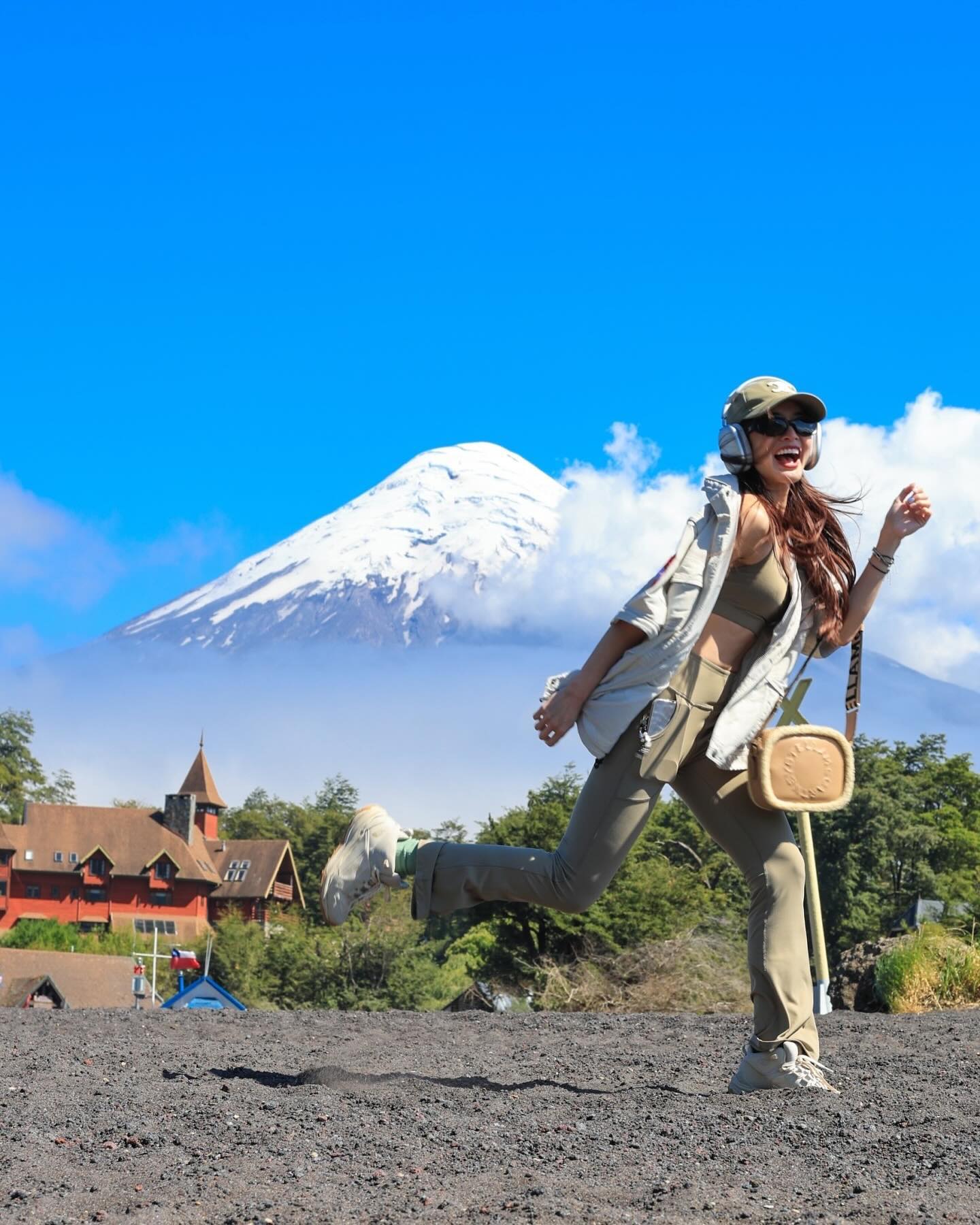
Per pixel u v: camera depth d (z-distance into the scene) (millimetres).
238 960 45281
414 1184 2680
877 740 68875
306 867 114562
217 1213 2465
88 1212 2471
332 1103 3547
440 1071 4652
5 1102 3547
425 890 3889
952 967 8125
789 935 3975
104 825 91875
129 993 43938
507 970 28578
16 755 110812
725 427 3871
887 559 3973
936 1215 2420
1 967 41844
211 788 98562
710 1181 2732
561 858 3832
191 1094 3697
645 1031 6246
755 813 3996
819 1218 2410
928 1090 3949
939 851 57844
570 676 3807
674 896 29141
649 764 3775
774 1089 3910
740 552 3820
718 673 3873
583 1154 3000
